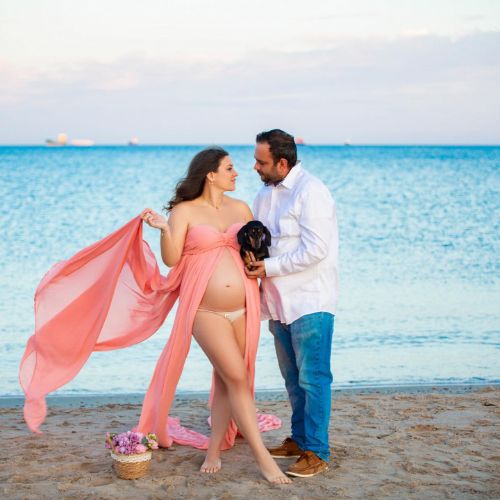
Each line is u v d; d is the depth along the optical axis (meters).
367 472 4.80
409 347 9.48
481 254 18.77
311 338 4.69
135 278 5.36
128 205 33.53
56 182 47.88
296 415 5.02
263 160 4.80
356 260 17.80
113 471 4.83
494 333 10.25
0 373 8.31
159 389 5.20
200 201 5.14
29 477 4.74
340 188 43.41
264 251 4.80
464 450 5.25
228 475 4.79
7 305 12.09
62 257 18.42
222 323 4.84
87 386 7.85
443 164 70.44
